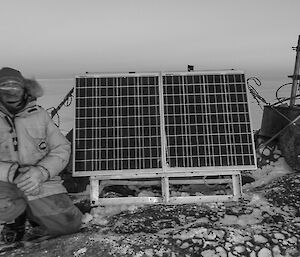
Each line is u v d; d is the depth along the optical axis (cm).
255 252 293
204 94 415
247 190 443
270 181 466
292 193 406
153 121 404
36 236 352
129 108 409
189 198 393
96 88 416
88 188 453
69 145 349
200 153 394
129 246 301
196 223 342
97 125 402
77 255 292
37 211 324
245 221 349
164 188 391
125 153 393
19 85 319
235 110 409
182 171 388
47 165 320
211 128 403
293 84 532
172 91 416
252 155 395
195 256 289
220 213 366
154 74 422
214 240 305
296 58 527
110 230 343
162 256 288
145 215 367
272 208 377
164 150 393
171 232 324
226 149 396
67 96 513
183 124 403
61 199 333
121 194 442
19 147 324
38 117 333
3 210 318
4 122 323
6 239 338
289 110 502
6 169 310
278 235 313
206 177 459
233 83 421
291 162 482
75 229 339
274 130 527
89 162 390
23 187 303
